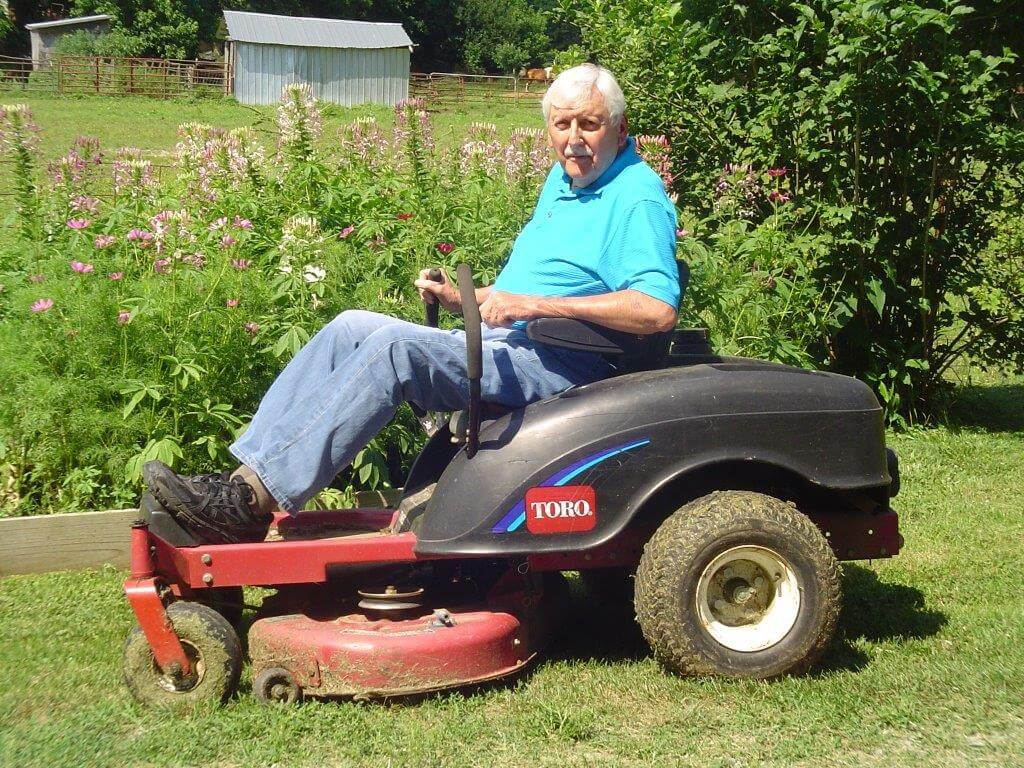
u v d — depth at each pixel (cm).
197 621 312
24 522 430
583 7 746
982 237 672
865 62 604
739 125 656
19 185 568
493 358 338
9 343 454
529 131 648
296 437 329
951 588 424
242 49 3859
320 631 321
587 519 325
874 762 291
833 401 338
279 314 488
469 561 360
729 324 596
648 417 326
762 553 330
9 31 5228
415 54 6500
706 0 657
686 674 332
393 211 581
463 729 304
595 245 343
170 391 457
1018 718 314
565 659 359
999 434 659
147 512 327
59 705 321
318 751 294
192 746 293
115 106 3219
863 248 626
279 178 609
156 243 488
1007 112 654
